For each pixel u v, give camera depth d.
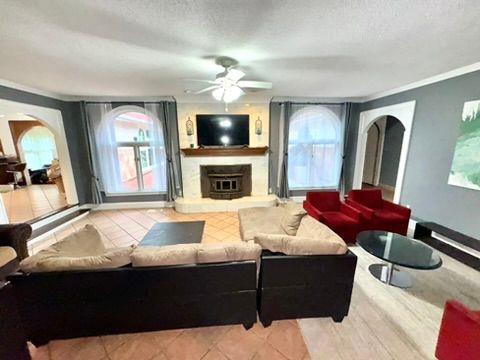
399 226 3.31
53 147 8.62
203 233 3.87
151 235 3.81
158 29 1.89
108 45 2.18
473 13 1.67
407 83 3.79
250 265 1.72
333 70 3.04
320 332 1.88
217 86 2.89
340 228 3.24
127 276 1.63
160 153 5.01
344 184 5.49
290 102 4.98
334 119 5.24
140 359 1.65
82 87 3.81
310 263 1.78
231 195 5.07
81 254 2.13
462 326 1.40
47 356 1.68
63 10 1.60
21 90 3.62
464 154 3.07
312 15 1.70
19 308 1.62
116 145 4.92
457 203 3.21
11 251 2.45
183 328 1.84
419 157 3.77
